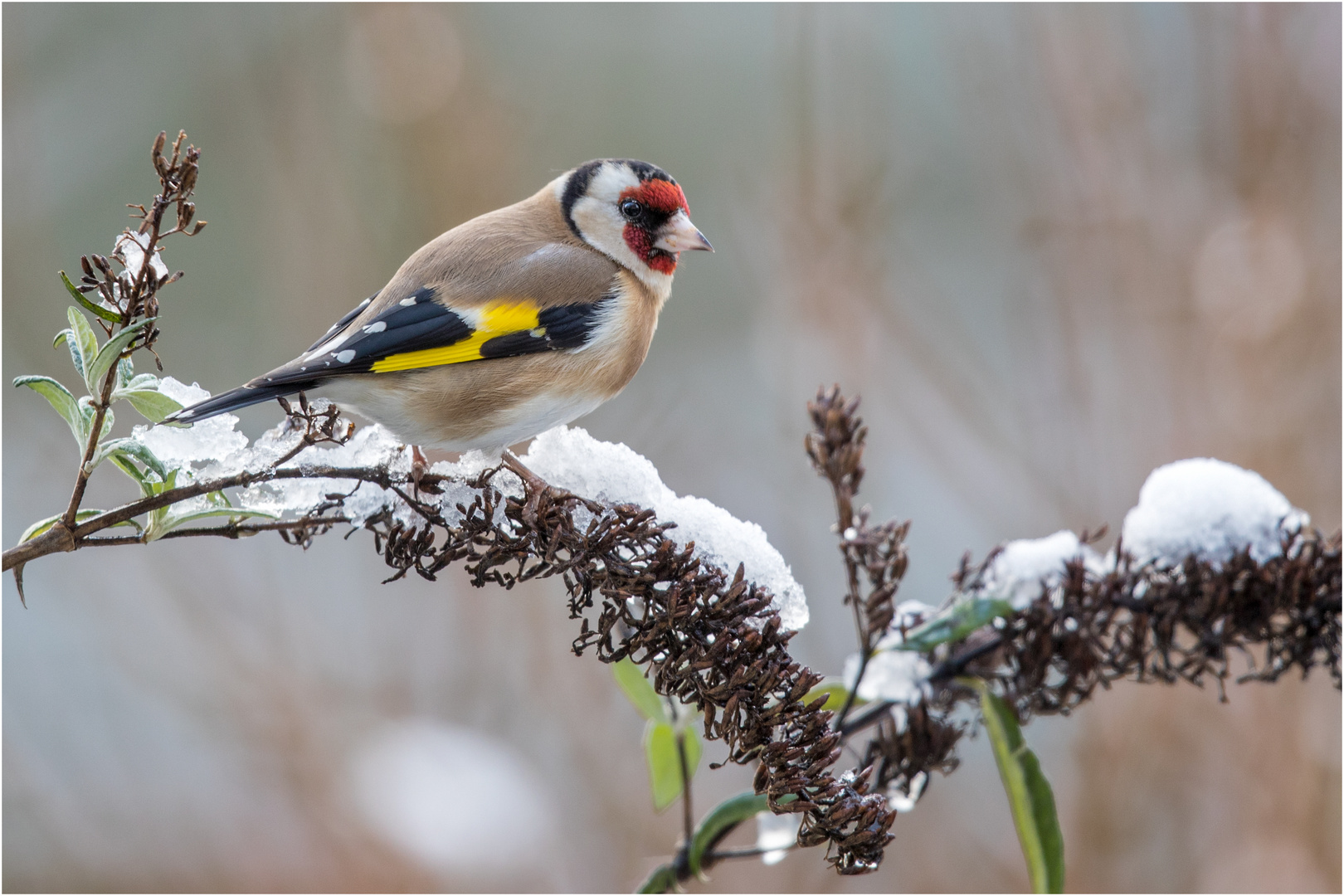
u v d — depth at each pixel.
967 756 10.66
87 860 10.76
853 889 9.80
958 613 4.72
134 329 3.59
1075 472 10.63
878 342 11.30
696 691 4.02
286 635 11.37
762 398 14.11
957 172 15.37
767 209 11.49
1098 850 9.49
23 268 12.98
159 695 11.62
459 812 9.99
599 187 6.83
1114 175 11.17
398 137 12.48
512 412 6.04
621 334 6.43
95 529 3.84
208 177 14.63
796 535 10.70
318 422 4.55
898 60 15.23
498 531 4.36
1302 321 10.29
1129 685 9.66
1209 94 11.48
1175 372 10.64
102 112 14.80
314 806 10.42
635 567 4.16
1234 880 9.30
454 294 6.00
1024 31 11.48
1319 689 9.40
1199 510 5.08
